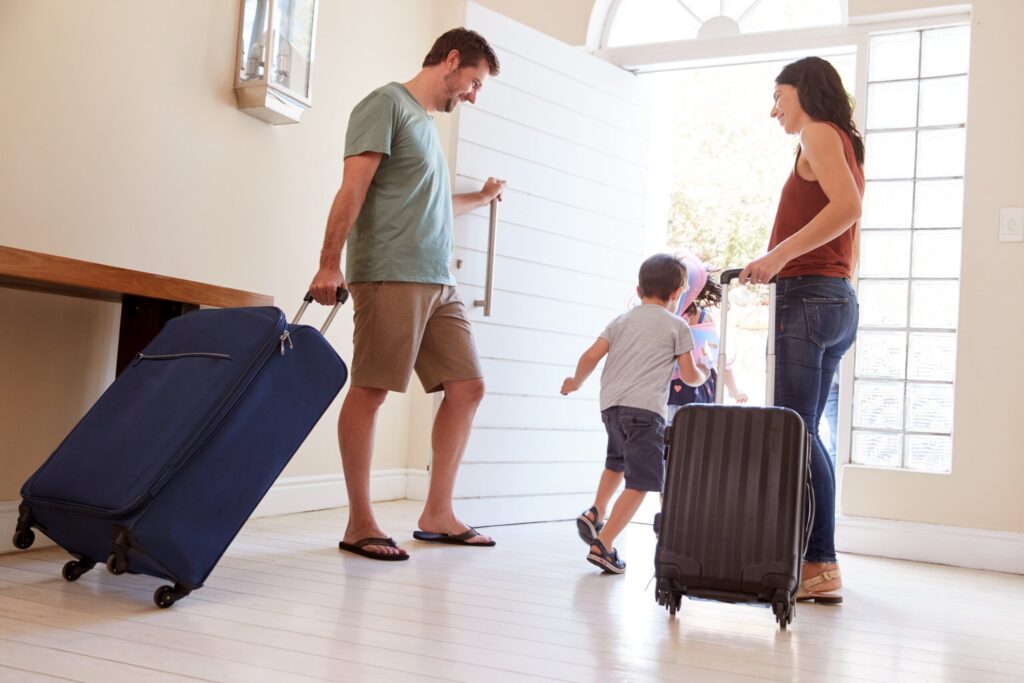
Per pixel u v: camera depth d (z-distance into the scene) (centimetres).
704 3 384
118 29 246
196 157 275
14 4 218
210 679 138
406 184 257
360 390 260
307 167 326
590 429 369
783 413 202
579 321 363
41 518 188
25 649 148
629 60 390
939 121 345
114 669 140
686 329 271
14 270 186
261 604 190
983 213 328
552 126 351
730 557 193
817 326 228
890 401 343
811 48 361
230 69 287
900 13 345
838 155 221
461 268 317
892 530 330
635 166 388
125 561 178
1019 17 329
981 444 324
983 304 327
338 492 349
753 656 175
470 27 324
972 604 248
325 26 335
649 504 415
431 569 241
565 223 356
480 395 285
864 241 350
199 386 189
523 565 257
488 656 161
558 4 397
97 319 252
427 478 391
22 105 221
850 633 202
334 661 151
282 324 197
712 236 839
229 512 190
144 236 257
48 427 238
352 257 262
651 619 201
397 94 257
